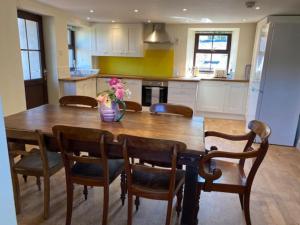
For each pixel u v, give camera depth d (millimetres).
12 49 3031
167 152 1594
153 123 2088
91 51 5652
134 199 2191
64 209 2068
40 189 2338
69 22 4703
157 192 1617
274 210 2160
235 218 2039
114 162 2012
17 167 1908
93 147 1736
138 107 2555
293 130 3762
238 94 5152
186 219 1771
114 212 2057
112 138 1574
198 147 1567
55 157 2066
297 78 3559
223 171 1970
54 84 4457
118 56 5715
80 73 5383
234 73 5336
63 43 4496
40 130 1719
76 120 2084
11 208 706
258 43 4191
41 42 4207
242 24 5059
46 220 1924
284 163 3168
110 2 3359
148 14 4242
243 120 5285
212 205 2213
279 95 3680
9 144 1900
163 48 5605
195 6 3475
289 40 3447
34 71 4141
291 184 2627
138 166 1606
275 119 3785
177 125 2049
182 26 5363
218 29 5309
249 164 3076
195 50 5727
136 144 1486
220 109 5340
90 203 2172
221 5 3369
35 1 3529
